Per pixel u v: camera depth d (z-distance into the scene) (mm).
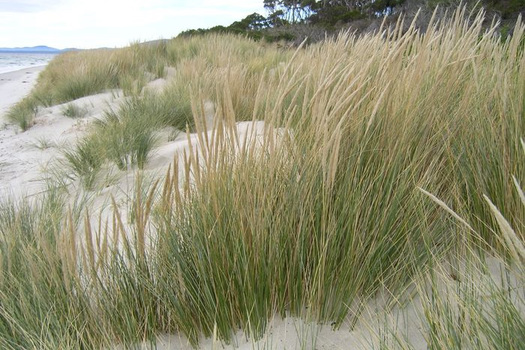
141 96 6816
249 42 12617
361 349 1295
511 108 1769
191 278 1525
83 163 3754
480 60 2188
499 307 1134
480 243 1504
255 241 1483
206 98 5582
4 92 15453
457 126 1877
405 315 1395
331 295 1503
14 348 1416
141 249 1562
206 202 1589
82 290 1519
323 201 1472
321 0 26234
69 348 1321
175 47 11930
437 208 1633
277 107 1562
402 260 1511
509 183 1507
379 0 19656
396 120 1780
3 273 1714
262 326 1462
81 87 8531
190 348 1470
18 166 4582
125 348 1405
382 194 1576
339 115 1731
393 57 1834
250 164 1617
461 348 1107
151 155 3939
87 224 1433
